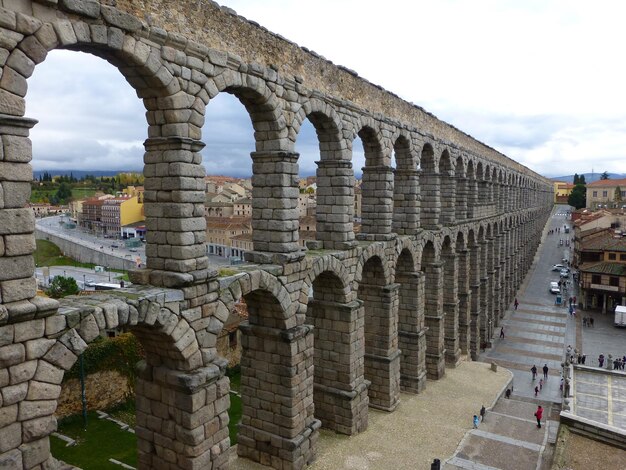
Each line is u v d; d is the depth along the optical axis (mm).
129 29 17266
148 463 22016
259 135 25422
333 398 32406
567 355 56094
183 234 19703
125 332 45438
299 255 25844
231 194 175125
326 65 28656
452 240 49562
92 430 39750
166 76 18812
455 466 30172
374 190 35688
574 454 24266
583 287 89812
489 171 67500
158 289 19484
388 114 36031
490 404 41750
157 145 19828
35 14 14828
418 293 40812
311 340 27844
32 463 15188
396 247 36688
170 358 20672
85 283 86812
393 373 37094
